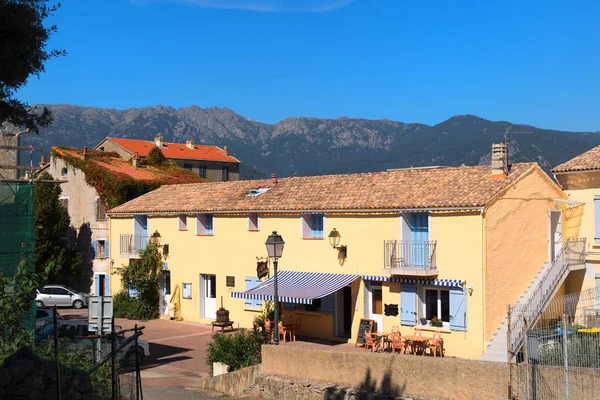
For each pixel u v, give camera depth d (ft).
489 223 87.45
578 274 97.76
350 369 68.18
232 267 119.24
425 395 62.85
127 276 136.87
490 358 83.25
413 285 92.99
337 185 111.14
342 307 103.81
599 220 95.91
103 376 49.85
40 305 148.56
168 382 83.25
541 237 96.94
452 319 88.74
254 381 75.41
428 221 92.53
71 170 167.22
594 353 57.41
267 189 121.70
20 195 79.30
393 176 106.83
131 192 160.35
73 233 165.48
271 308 109.91
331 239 103.55
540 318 82.48
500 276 89.04
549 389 57.21
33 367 38.42
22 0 43.70
